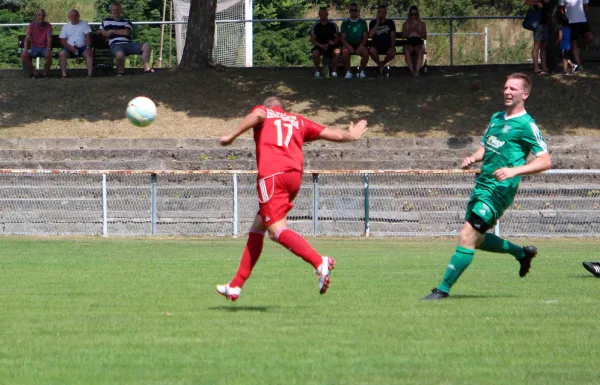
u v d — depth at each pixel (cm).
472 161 2455
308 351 1744
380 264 3550
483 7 13200
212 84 7512
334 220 5241
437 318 2138
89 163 6147
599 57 8300
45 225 5347
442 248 4444
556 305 2353
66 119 6956
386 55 7712
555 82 7356
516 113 2428
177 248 4384
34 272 3216
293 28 12169
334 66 7719
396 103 7156
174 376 1531
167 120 6925
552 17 7638
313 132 2252
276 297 2525
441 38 12344
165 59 11412
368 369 1588
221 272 3209
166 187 5391
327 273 2125
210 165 6134
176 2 9850
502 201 2441
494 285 2838
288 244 2158
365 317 2152
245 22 8438
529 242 4969
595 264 3023
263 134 2211
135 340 1853
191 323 2064
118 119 6944
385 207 5291
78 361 1653
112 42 7881
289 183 2188
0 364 1630
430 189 5388
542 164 2352
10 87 7494
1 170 5094
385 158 6306
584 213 5247
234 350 1753
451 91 7338
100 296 2539
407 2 13012
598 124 6775
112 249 4319
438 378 1519
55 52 8175
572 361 1658
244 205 5312
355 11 7681
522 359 1675
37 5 12744
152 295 2566
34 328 1997
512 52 11969
